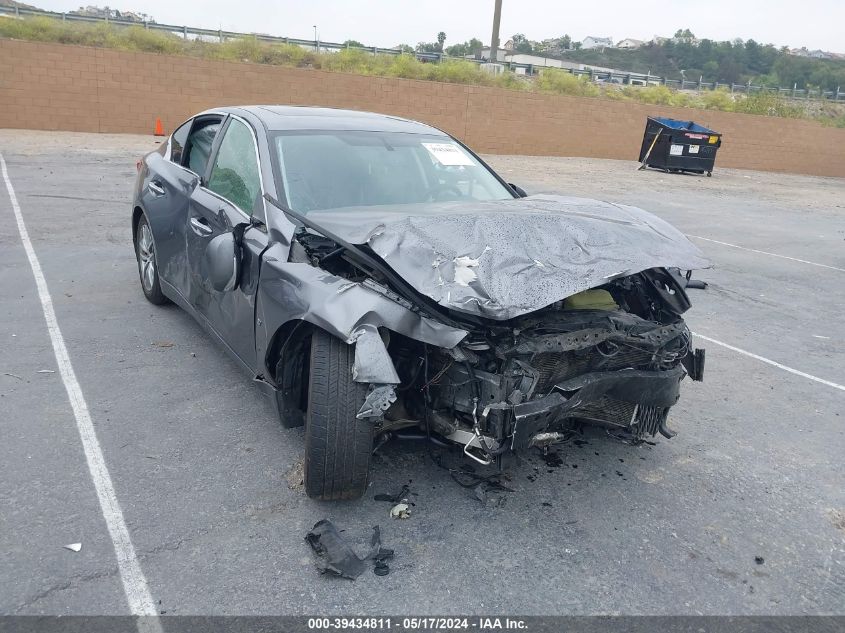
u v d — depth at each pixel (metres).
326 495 3.23
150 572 2.84
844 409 4.93
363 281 3.25
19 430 3.87
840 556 3.22
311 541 3.06
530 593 2.85
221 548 3.01
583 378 3.30
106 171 13.41
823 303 7.85
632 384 3.47
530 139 26.08
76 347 5.06
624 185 18.23
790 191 20.97
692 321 6.88
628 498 3.59
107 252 7.68
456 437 3.27
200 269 4.52
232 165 4.56
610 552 3.15
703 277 8.80
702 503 3.60
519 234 3.35
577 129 26.70
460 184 4.64
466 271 3.04
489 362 3.19
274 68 22.27
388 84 23.73
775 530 3.40
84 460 3.62
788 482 3.86
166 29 27.58
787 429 4.54
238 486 3.47
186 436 3.92
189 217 4.75
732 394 5.09
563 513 3.42
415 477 3.65
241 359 4.01
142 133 21.14
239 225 3.89
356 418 3.07
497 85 29.53
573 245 3.36
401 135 4.89
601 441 4.18
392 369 2.95
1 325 5.39
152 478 3.49
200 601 2.70
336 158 4.36
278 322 3.38
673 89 38.03
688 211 14.59
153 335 5.37
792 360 5.90
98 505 3.25
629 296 4.02
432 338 3.01
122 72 20.52
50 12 26.45
